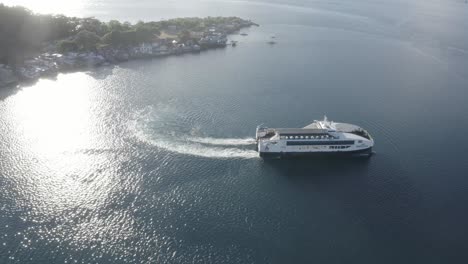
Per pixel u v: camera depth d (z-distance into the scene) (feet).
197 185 617.21
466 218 568.82
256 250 502.38
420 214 573.74
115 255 484.74
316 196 603.26
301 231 535.60
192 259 484.74
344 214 568.82
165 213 556.51
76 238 506.48
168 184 615.57
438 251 510.99
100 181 612.29
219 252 496.64
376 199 601.21
